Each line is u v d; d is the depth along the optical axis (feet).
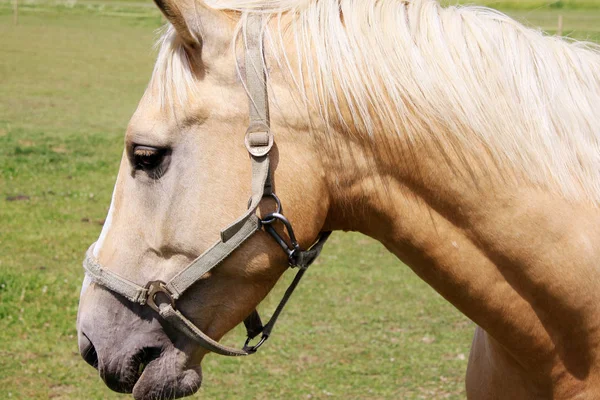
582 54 6.56
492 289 6.20
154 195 6.04
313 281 21.93
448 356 17.15
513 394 6.90
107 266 6.19
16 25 89.92
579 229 6.03
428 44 5.99
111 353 6.26
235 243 5.94
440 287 6.41
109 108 49.26
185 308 6.17
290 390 15.44
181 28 5.76
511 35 6.30
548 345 6.31
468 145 5.93
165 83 5.95
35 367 16.12
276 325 18.69
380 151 5.99
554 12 58.85
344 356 17.04
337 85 5.89
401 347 17.56
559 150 6.08
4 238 24.31
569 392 6.45
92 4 117.50
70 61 68.08
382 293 21.08
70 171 33.50
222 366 16.51
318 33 5.96
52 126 43.01
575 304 6.08
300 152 5.94
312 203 6.00
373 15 6.04
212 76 5.90
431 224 6.14
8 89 53.78
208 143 5.90
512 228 6.01
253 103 5.84
